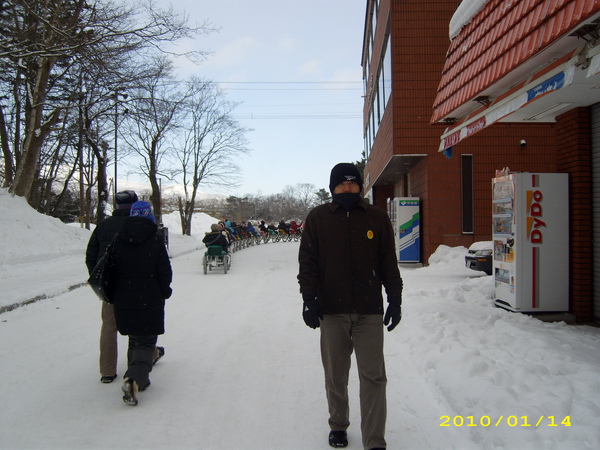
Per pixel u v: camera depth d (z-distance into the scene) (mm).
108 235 4430
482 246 11328
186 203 37656
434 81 14164
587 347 5215
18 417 3850
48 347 5801
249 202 90562
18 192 17609
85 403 4137
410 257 15047
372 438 3102
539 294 6797
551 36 4520
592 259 6672
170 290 4406
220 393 4398
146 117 21672
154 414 3928
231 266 15828
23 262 14047
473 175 14094
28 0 12562
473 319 6449
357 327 3277
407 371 4875
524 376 4285
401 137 14164
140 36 13070
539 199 6816
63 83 20484
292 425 3754
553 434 3262
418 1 14211
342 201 3357
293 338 6320
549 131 14125
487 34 6375
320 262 3338
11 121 24062
